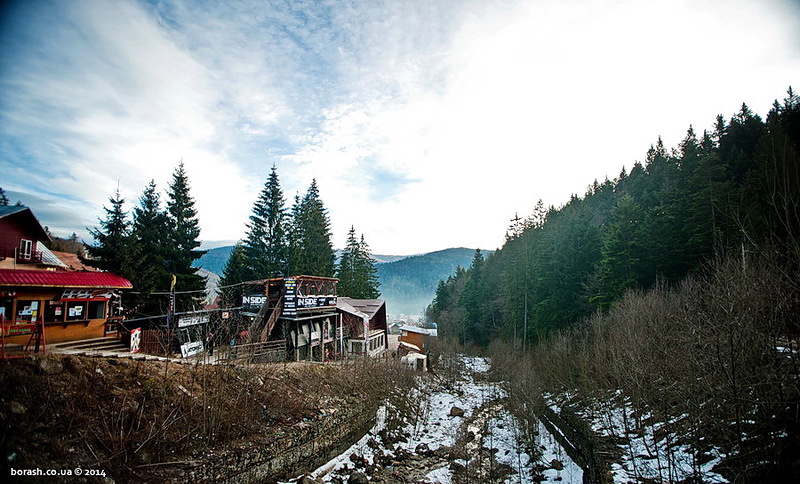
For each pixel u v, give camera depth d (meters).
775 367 9.75
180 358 17.11
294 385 18.58
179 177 33.06
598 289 32.91
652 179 53.22
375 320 39.41
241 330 23.33
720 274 11.86
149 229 30.08
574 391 24.59
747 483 9.11
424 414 25.97
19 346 12.52
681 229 28.41
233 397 14.88
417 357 39.00
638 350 14.41
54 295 15.87
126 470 9.83
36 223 18.58
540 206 64.38
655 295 19.70
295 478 13.88
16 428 8.98
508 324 49.84
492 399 30.69
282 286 25.39
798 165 10.36
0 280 13.87
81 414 10.32
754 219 17.47
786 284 9.59
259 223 41.06
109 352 14.98
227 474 11.72
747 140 43.12
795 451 8.71
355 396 20.98
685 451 12.59
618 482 11.99
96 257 27.16
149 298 27.73
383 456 17.38
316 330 28.69
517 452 18.81
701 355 11.14
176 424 12.02
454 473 16.12
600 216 60.81
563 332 34.34
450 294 96.00
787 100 37.25
